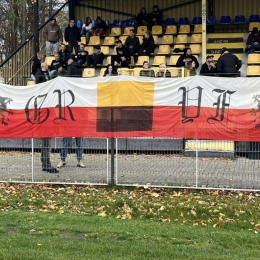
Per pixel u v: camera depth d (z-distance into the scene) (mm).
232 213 19141
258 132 21500
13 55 44625
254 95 21500
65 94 23203
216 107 21797
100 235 16203
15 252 14219
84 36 52000
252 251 14773
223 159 25562
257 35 44844
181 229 17219
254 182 22781
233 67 35844
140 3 54594
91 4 55812
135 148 25797
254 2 51312
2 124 23891
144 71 37281
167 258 13891
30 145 27547
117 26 53719
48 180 23969
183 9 53250
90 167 25703
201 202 20172
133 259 13750
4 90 23828
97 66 45781
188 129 22000
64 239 15734
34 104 23547
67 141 25406
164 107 22188
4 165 26969
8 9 83000
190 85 21938
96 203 20656
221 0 52156
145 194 21703
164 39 49562
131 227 17344
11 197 21672
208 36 49656
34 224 17609
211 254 14352
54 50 48250
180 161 25875
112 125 22734
